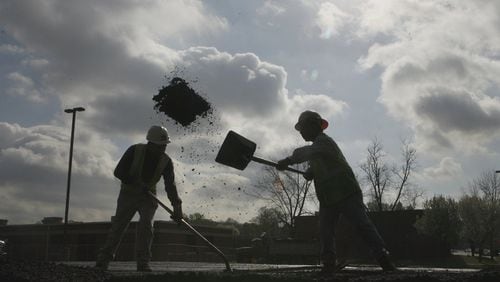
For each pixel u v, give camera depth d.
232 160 5.20
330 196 4.96
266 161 5.22
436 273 3.91
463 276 3.57
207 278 3.67
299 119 5.29
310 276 3.95
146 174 6.14
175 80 7.29
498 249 52.50
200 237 5.98
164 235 44.53
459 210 49.47
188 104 7.08
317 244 31.77
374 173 46.47
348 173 4.99
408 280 3.56
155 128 6.27
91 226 48.47
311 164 5.16
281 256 32.59
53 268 3.95
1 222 52.56
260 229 57.91
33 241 50.44
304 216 45.28
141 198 6.22
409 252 42.31
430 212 42.97
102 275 3.99
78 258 46.44
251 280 3.69
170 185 6.27
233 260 46.34
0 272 3.52
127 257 40.75
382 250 4.89
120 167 6.10
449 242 42.94
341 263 5.19
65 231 29.33
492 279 3.53
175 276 3.75
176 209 6.19
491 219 48.38
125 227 6.24
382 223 43.44
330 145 5.03
